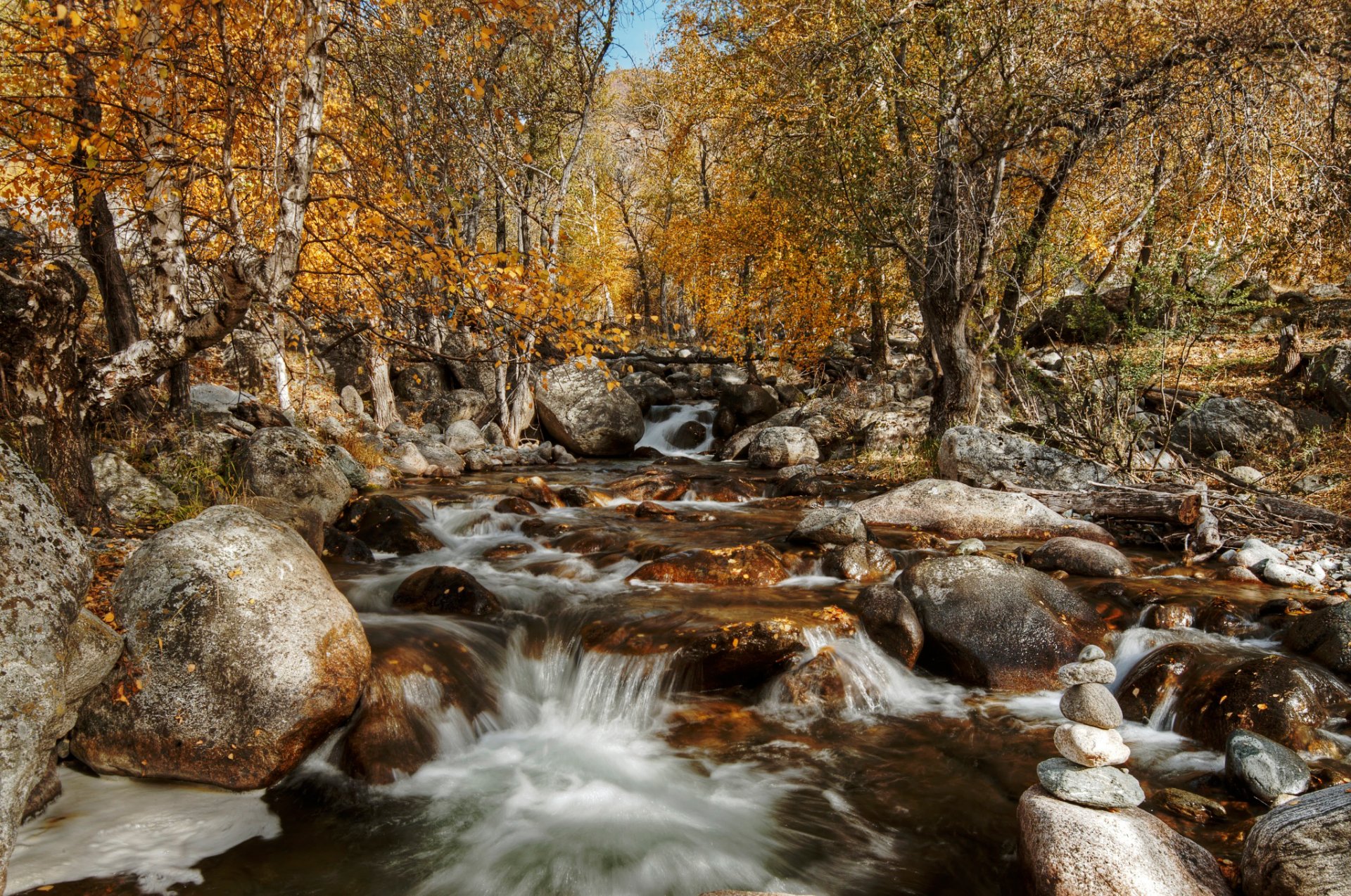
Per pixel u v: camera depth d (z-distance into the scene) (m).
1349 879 2.98
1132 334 10.23
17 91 6.70
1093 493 9.09
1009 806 4.30
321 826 4.18
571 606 6.60
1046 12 10.29
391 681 4.96
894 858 3.94
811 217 12.78
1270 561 7.06
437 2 7.57
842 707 5.39
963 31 10.27
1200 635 5.96
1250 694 4.78
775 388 19.91
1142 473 9.96
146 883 3.65
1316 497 8.86
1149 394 12.55
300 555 4.91
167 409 10.67
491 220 23.77
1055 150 12.15
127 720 4.26
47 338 6.27
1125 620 6.33
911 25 10.73
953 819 4.21
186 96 7.19
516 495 10.98
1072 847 3.36
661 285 34.78
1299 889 3.07
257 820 4.17
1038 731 5.07
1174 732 5.05
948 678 5.98
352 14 6.94
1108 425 10.69
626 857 3.98
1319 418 10.86
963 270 11.77
